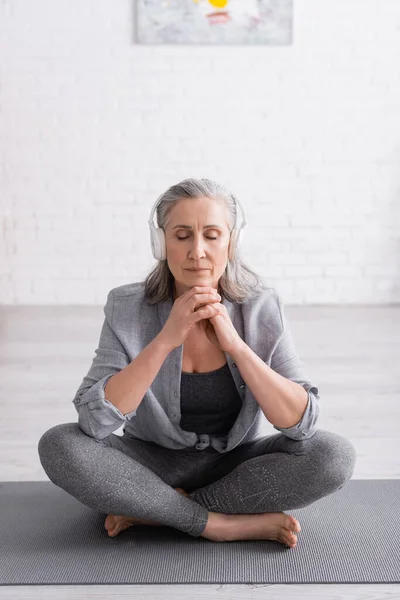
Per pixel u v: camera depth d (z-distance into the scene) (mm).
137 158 4664
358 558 1755
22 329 4160
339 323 4316
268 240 4742
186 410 1882
